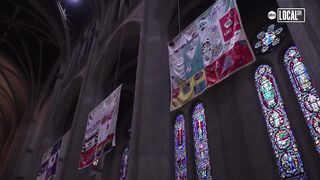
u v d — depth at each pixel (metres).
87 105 12.32
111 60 13.51
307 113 8.63
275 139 9.10
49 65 25.91
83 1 20.67
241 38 5.25
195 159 11.28
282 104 9.45
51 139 16.48
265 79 10.45
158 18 9.44
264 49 11.10
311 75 3.71
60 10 21.28
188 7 11.95
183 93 6.23
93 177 16.72
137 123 7.03
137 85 7.80
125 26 11.83
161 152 6.50
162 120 7.09
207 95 12.17
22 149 21.34
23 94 28.36
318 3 4.07
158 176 6.08
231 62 5.27
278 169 8.55
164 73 8.09
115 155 17.48
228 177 9.43
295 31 4.21
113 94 8.69
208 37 6.13
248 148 9.52
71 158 10.73
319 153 7.84
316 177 7.56
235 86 11.26
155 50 8.45
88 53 16.70
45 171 11.91
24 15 23.44
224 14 5.88
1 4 22.84
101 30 15.39
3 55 25.64
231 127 10.23
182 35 7.01
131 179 6.08
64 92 17.27
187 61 6.49
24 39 24.80
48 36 23.66
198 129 11.90
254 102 10.26
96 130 8.69
